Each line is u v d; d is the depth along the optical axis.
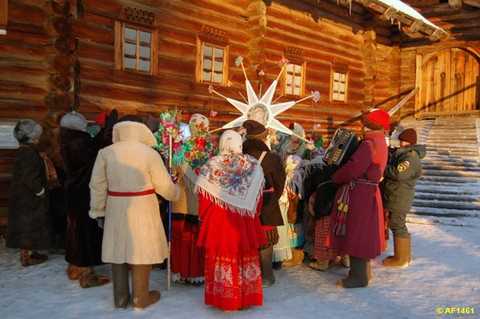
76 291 3.95
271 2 9.48
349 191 4.08
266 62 9.70
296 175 4.67
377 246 4.04
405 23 11.23
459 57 13.84
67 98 6.15
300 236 4.85
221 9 8.70
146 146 3.53
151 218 3.48
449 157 10.35
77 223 3.99
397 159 4.79
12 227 4.66
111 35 6.86
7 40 5.75
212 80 8.60
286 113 10.28
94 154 4.11
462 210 7.82
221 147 3.55
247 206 3.37
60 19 6.04
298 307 3.60
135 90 7.23
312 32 10.88
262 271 4.12
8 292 3.92
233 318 3.35
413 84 14.30
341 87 12.01
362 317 3.42
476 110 13.47
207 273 3.48
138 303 3.50
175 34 7.85
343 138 4.34
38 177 4.59
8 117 5.78
